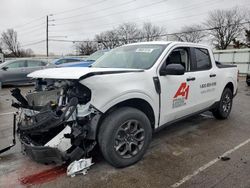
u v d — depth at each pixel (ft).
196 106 15.33
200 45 16.25
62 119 9.85
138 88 11.34
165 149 13.52
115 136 10.74
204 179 10.46
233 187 9.86
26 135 11.25
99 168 11.34
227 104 19.22
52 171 11.16
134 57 13.89
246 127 17.43
